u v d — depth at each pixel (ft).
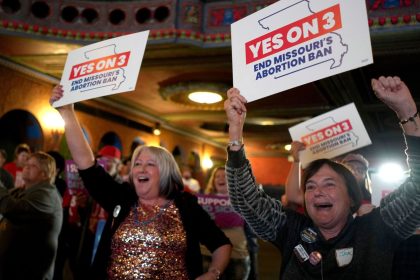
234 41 6.02
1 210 9.28
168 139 39.83
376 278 4.74
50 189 9.76
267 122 35.27
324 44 5.10
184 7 19.04
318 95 25.98
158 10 19.39
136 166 6.96
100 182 7.18
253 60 5.75
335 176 5.55
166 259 6.29
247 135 43.60
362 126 9.17
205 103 28.12
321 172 5.62
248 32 5.90
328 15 5.13
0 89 21.97
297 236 5.60
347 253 5.02
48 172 10.00
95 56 7.08
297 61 5.31
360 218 5.43
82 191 12.35
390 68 20.38
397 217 4.97
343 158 9.57
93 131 29.09
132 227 6.46
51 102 7.34
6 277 9.12
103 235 6.70
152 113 35.50
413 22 15.65
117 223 6.65
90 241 12.34
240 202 5.58
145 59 21.29
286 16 5.53
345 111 9.37
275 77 5.47
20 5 18.86
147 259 6.21
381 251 4.95
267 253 31.40
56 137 25.84
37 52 21.08
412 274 5.62
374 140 40.57
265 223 5.71
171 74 23.75
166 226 6.50
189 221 6.76
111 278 6.26
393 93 4.61
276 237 5.81
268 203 5.83
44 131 24.97
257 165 58.18
